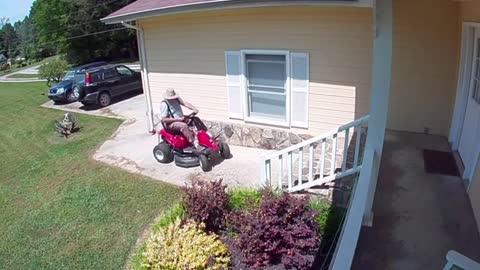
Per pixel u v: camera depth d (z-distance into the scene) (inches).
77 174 318.3
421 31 253.1
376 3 146.0
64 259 213.8
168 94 303.9
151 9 299.9
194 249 184.7
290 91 292.5
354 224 125.3
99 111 538.9
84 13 1338.6
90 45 1396.4
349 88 269.3
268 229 185.9
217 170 290.5
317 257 183.5
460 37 235.5
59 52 1437.0
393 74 268.8
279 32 281.1
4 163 374.6
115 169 317.1
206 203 214.2
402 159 229.0
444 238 157.1
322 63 273.0
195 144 296.4
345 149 215.5
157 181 285.7
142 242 220.2
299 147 224.1
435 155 232.7
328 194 226.2
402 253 150.8
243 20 293.7
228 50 310.7
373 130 164.4
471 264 101.9
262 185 233.6
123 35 1403.8
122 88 593.6
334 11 256.7
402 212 175.9
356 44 257.3
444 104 262.2
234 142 338.6
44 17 1376.7
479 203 160.9
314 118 290.0
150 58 366.3
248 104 319.9
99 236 230.5
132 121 463.5
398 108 275.7
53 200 279.7
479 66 199.9
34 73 1326.3
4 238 239.5
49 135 448.1
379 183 202.2
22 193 299.7
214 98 336.8
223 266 181.8
